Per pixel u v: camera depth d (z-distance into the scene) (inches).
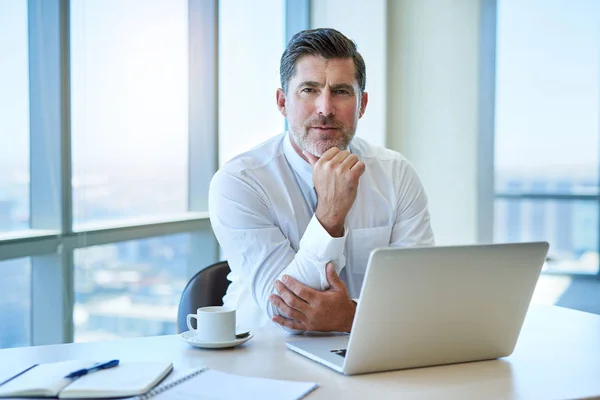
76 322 119.9
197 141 144.3
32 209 112.8
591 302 163.8
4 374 43.2
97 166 122.3
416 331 44.6
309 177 69.7
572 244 165.9
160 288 137.6
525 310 47.9
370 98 178.1
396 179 74.0
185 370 44.1
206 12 142.9
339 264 58.2
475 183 170.7
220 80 146.5
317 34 65.1
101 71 121.8
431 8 173.2
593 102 160.6
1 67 107.4
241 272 67.0
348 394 39.7
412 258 42.3
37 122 112.4
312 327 54.8
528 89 165.6
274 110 162.1
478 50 168.6
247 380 41.6
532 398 39.4
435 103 174.2
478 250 44.4
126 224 128.5
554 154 165.2
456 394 40.0
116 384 39.7
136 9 128.3
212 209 69.2
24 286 110.7
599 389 41.4
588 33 159.5
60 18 114.0
